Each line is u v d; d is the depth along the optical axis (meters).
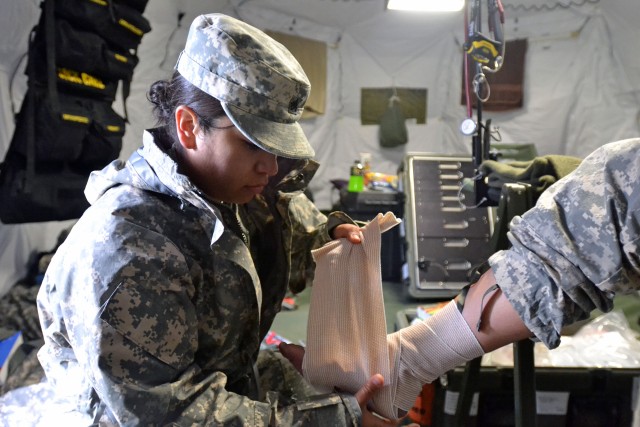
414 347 1.01
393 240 3.57
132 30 2.32
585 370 1.58
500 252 0.95
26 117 1.88
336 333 1.03
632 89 4.15
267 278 1.15
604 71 4.25
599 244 0.79
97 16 2.08
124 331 0.77
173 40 3.79
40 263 2.44
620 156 0.81
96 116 2.19
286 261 1.14
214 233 0.85
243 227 1.07
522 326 0.90
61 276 0.85
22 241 2.40
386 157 4.85
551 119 4.48
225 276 0.92
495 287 0.91
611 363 1.65
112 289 0.77
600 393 1.59
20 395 1.28
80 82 2.11
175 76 0.88
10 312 2.11
